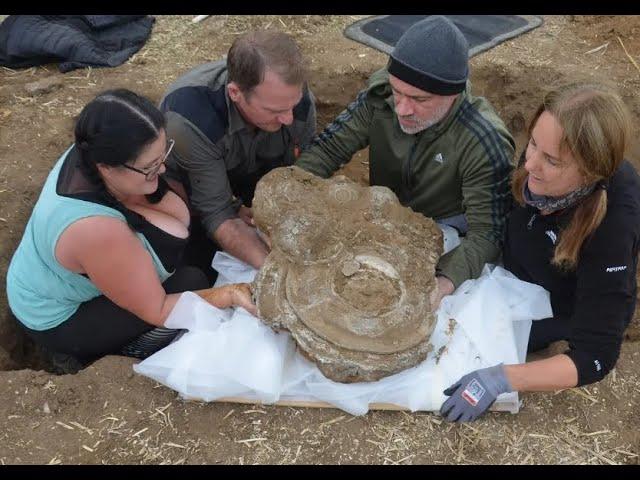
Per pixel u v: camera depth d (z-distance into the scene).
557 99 1.89
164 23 4.62
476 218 2.54
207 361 2.26
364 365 2.13
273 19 4.70
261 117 2.49
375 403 2.26
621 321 2.03
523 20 4.71
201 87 2.61
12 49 4.16
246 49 2.32
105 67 4.20
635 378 2.42
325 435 2.21
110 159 1.96
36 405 2.28
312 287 2.26
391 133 2.67
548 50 4.42
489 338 2.35
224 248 2.76
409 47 2.26
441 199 2.78
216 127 2.59
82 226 2.05
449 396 2.19
